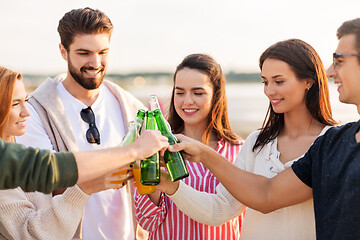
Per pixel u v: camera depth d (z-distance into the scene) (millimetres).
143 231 2699
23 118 2031
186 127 2658
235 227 2473
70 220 1868
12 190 1861
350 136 1624
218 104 2594
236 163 2336
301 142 2164
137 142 1696
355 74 1603
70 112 2545
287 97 2104
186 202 2148
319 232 1694
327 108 2162
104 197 2477
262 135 2242
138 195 2418
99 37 2439
